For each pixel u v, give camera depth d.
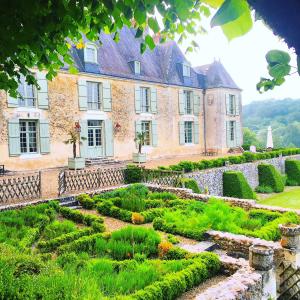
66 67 19.23
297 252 7.00
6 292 3.97
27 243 7.55
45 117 18.59
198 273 6.18
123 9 2.46
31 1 2.52
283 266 6.90
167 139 26.16
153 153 24.94
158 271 6.08
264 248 6.04
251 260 6.02
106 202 11.41
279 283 6.93
